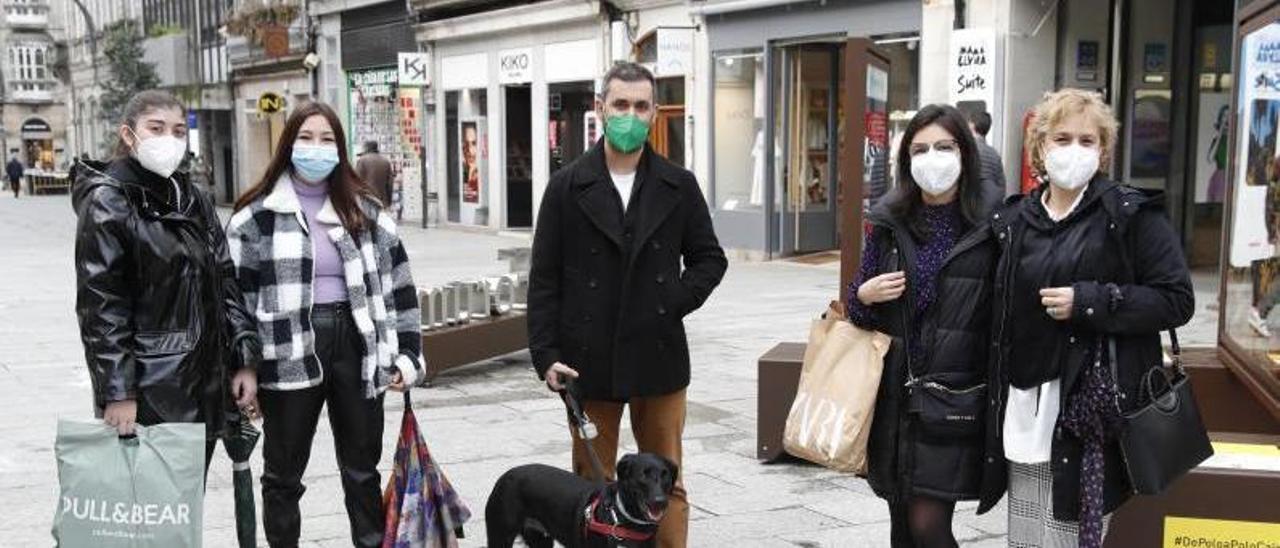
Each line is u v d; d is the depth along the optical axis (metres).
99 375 3.96
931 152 3.91
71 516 4.01
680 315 4.50
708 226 4.56
